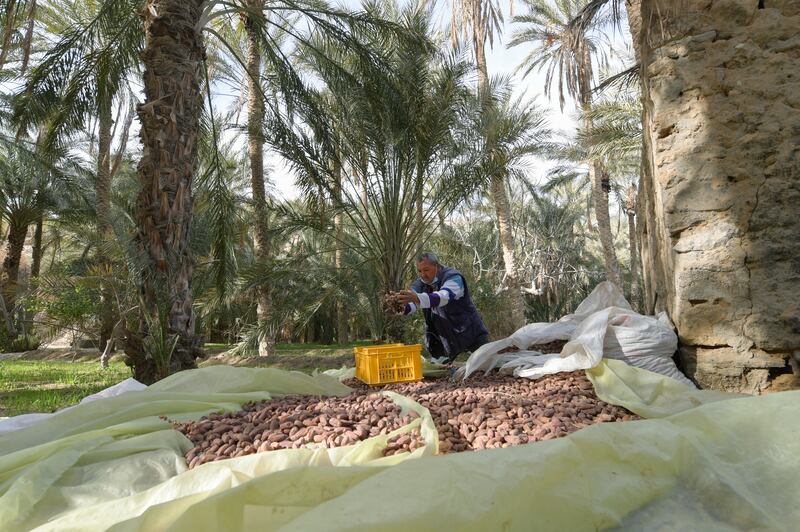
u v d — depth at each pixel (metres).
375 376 3.53
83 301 11.84
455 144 8.80
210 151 9.24
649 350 3.09
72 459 2.04
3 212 16.66
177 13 5.77
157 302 5.50
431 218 9.21
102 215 9.04
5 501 1.73
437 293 3.94
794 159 2.83
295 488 1.38
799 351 2.74
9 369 11.23
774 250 2.83
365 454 1.95
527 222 27.66
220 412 2.73
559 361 3.10
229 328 21.34
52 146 7.92
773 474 1.38
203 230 10.84
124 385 3.48
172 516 1.27
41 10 12.73
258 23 7.50
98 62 7.38
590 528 1.29
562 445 1.41
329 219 9.41
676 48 3.17
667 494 1.39
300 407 2.62
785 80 2.90
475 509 1.22
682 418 1.61
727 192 2.96
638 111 13.02
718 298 2.94
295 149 8.16
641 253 4.18
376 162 8.66
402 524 1.17
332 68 8.12
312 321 23.33
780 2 2.96
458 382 3.40
